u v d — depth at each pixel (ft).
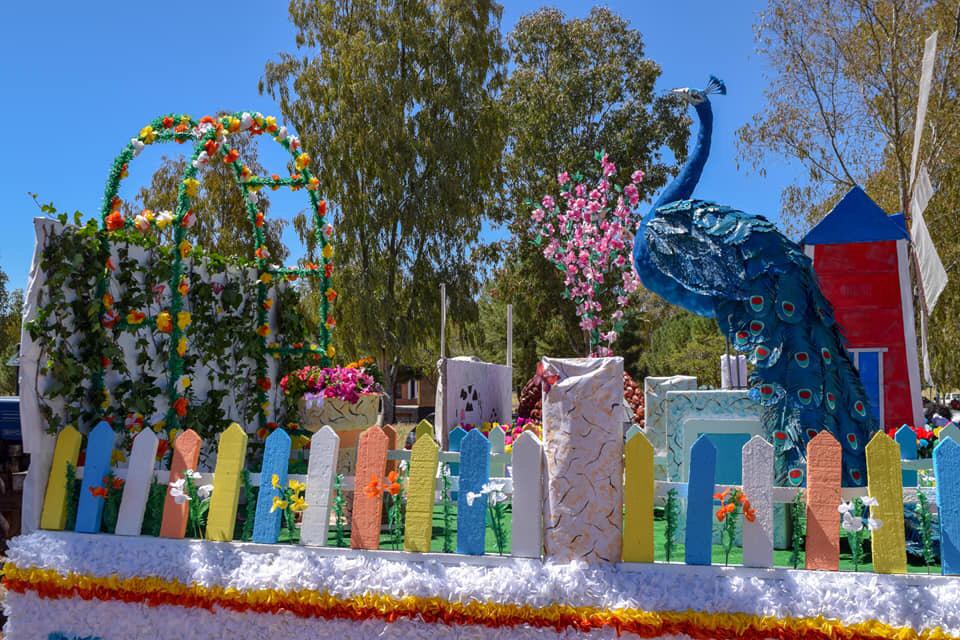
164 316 16.38
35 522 14.43
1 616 16.57
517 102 97.25
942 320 56.13
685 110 97.50
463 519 12.42
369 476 13.03
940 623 10.50
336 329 69.82
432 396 121.08
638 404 28.25
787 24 54.65
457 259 74.90
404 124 71.72
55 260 14.89
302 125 72.02
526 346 101.65
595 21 98.37
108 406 15.88
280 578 12.42
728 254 16.19
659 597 11.27
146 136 16.96
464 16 74.18
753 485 11.68
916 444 18.92
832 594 10.86
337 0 74.74
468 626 11.73
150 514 14.06
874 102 53.98
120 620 13.12
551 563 11.88
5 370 66.90
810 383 14.73
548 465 12.12
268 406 21.20
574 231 31.17
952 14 50.98
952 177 53.72
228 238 70.74
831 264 23.84
